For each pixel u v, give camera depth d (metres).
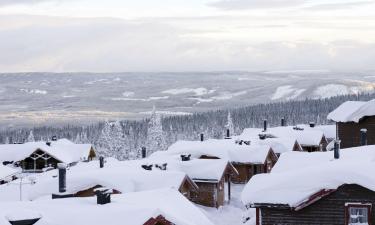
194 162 51.56
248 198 23.66
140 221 18.62
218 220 45.00
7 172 57.88
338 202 23.17
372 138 46.41
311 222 23.42
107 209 19.69
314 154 30.73
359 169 23.05
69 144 93.19
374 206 22.77
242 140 68.31
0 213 19.11
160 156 59.06
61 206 20.64
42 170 81.31
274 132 79.81
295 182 23.56
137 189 40.28
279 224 23.78
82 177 40.50
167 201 24.06
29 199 41.22
